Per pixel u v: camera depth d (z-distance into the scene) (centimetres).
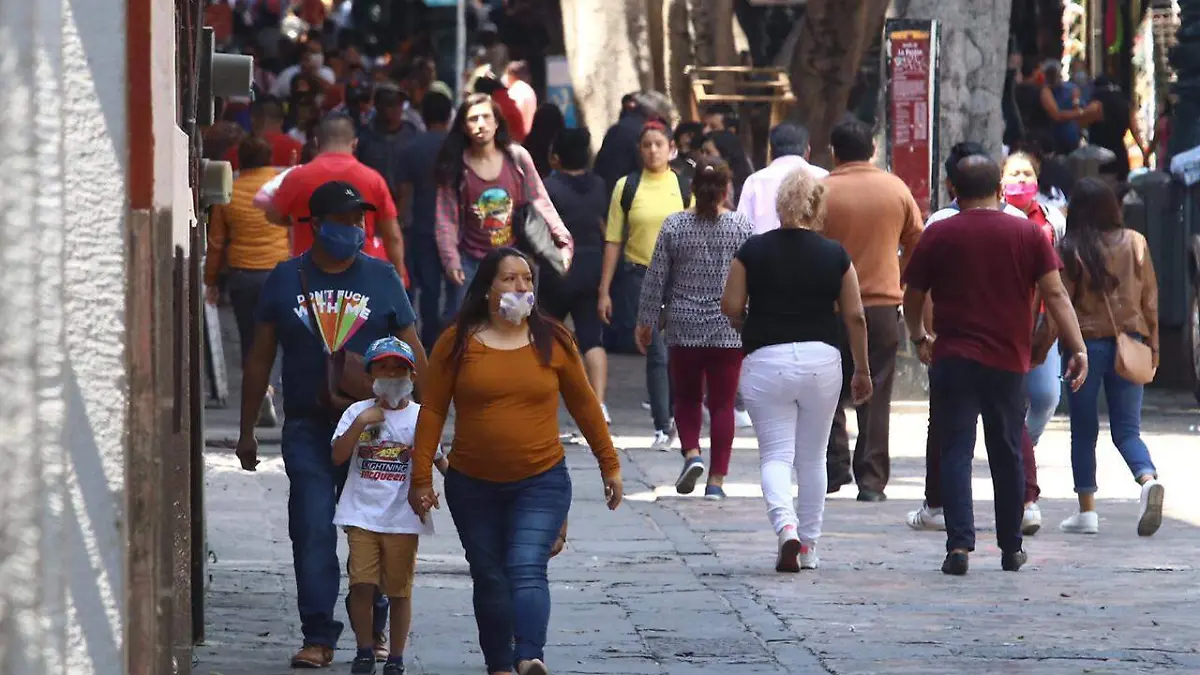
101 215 1055
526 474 1911
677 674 2086
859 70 6469
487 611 1912
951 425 2753
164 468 1100
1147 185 5259
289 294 2064
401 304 2086
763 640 2280
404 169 4197
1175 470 3825
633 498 3412
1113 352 3073
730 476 3684
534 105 5906
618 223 3891
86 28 1043
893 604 2519
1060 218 3272
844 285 2739
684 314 3406
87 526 1058
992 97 4966
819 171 3538
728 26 5806
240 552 2792
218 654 2117
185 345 1327
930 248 2752
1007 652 2228
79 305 1053
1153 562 2855
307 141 5297
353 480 2009
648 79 5709
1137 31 7219
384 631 2158
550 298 3822
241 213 3806
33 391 1035
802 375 2727
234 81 2022
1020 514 2766
